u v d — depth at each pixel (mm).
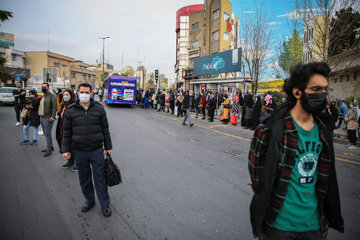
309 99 1411
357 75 17672
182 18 48188
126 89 19875
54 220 3012
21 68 49062
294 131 1487
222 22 32531
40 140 7344
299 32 10281
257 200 1550
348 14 8750
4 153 5852
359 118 8211
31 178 4352
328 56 9359
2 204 3379
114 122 11570
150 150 6496
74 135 3064
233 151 6699
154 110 20094
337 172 5258
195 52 37562
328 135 1562
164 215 3176
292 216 1497
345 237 2809
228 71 18922
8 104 18984
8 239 2605
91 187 3309
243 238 2705
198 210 3324
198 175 4680
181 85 46312
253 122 10586
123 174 4629
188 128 10750
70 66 57281
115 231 2801
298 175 1492
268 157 1512
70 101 5074
